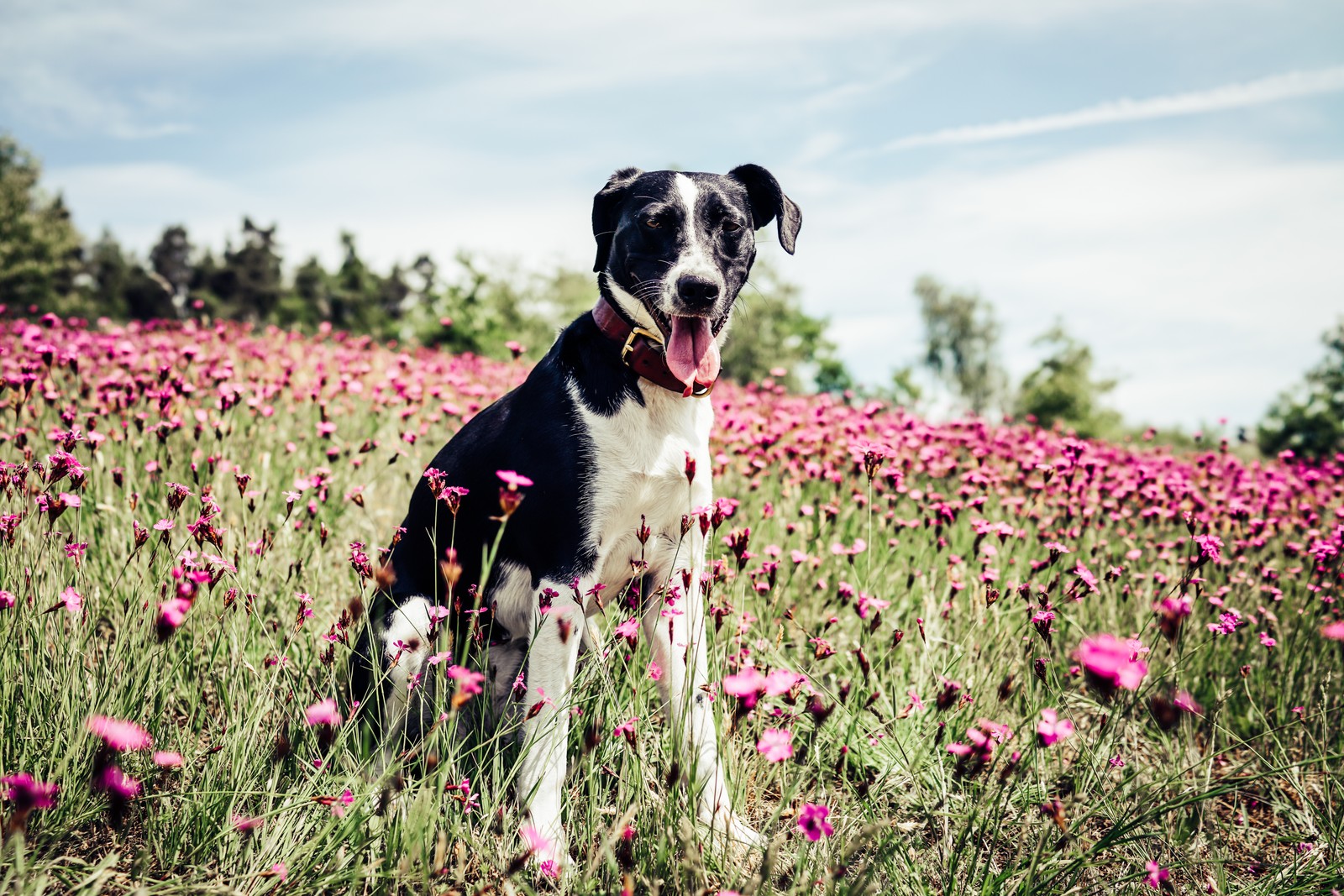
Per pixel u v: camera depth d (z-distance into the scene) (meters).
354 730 2.29
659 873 1.84
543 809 2.17
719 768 2.23
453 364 7.39
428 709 2.56
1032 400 31.88
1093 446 6.96
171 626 1.51
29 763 1.92
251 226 57.94
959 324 52.69
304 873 1.81
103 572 2.90
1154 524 4.32
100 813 1.93
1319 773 2.88
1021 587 2.52
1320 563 3.21
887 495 3.88
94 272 53.62
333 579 3.38
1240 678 3.17
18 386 2.97
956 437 5.59
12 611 2.12
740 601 2.84
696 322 2.60
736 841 2.10
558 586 2.49
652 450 2.56
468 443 2.80
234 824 1.85
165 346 5.93
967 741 2.53
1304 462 6.45
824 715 1.85
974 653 2.97
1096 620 3.50
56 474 2.15
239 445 3.99
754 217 3.25
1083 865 1.98
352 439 4.87
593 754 2.15
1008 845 2.24
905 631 3.17
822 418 5.01
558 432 2.55
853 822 2.23
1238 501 3.85
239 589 2.25
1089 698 2.95
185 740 2.14
